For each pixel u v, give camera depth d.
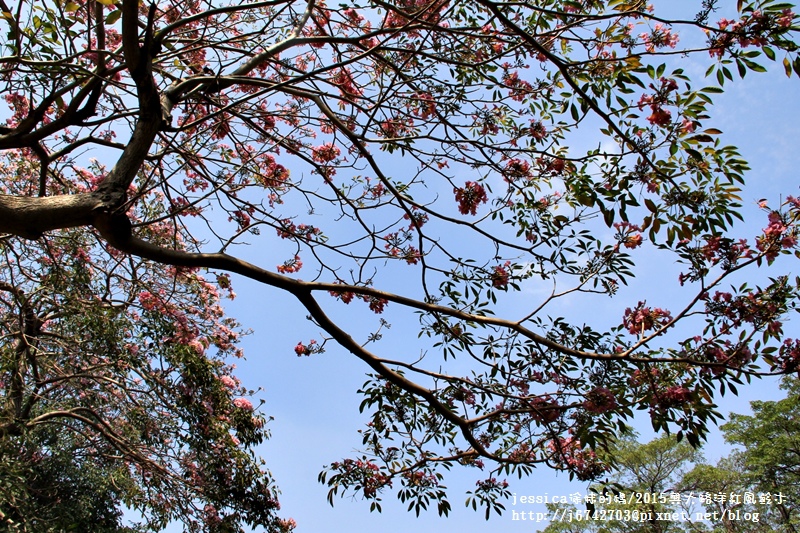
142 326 7.04
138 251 3.04
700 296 3.57
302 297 3.46
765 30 2.95
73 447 8.89
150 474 8.13
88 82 3.43
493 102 4.58
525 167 4.34
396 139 4.07
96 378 6.94
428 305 3.55
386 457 4.60
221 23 4.61
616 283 3.83
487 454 3.75
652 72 3.33
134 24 2.69
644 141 3.42
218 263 3.27
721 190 3.45
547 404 3.80
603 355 3.52
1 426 5.59
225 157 5.38
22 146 3.47
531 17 4.39
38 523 5.68
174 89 3.69
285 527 8.30
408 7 4.50
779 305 3.43
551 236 3.94
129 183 3.02
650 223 3.63
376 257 4.48
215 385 7.96
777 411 18.84
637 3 3.61
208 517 8.01
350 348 3.61
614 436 3.62
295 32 4.18
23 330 6.20
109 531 9.11
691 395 3.43
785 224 3.46
